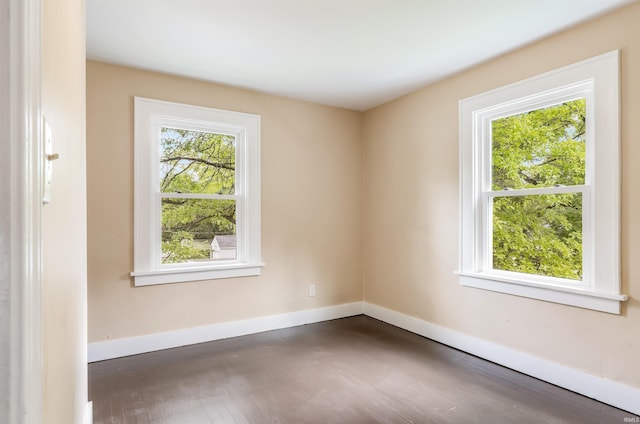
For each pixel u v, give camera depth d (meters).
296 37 2.42
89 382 2.40
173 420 1.97
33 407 0.45
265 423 1.95
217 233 3.32
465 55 2.70
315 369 2.62
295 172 3.68
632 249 2.06
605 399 2.14
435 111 3.25
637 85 2.04
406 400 2.19
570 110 2.40
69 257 1.01
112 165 2.82
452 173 3.09
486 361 2.77
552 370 2.39
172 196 3.10
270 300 3.52
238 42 2.48
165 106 3.02
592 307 2.20
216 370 2.59
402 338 3.29
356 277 4.05
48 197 0.60
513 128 2.74
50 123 0.69
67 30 0.98
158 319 2.98
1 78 0.42
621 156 2.10
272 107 3.55
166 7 2.05
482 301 2.84
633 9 2.04
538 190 2.56
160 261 3.04
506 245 2.78
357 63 2.84
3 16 0.42
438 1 2.02
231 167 3.41
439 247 3.21
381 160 3.86
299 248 3.70
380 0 2.00
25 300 0.43
